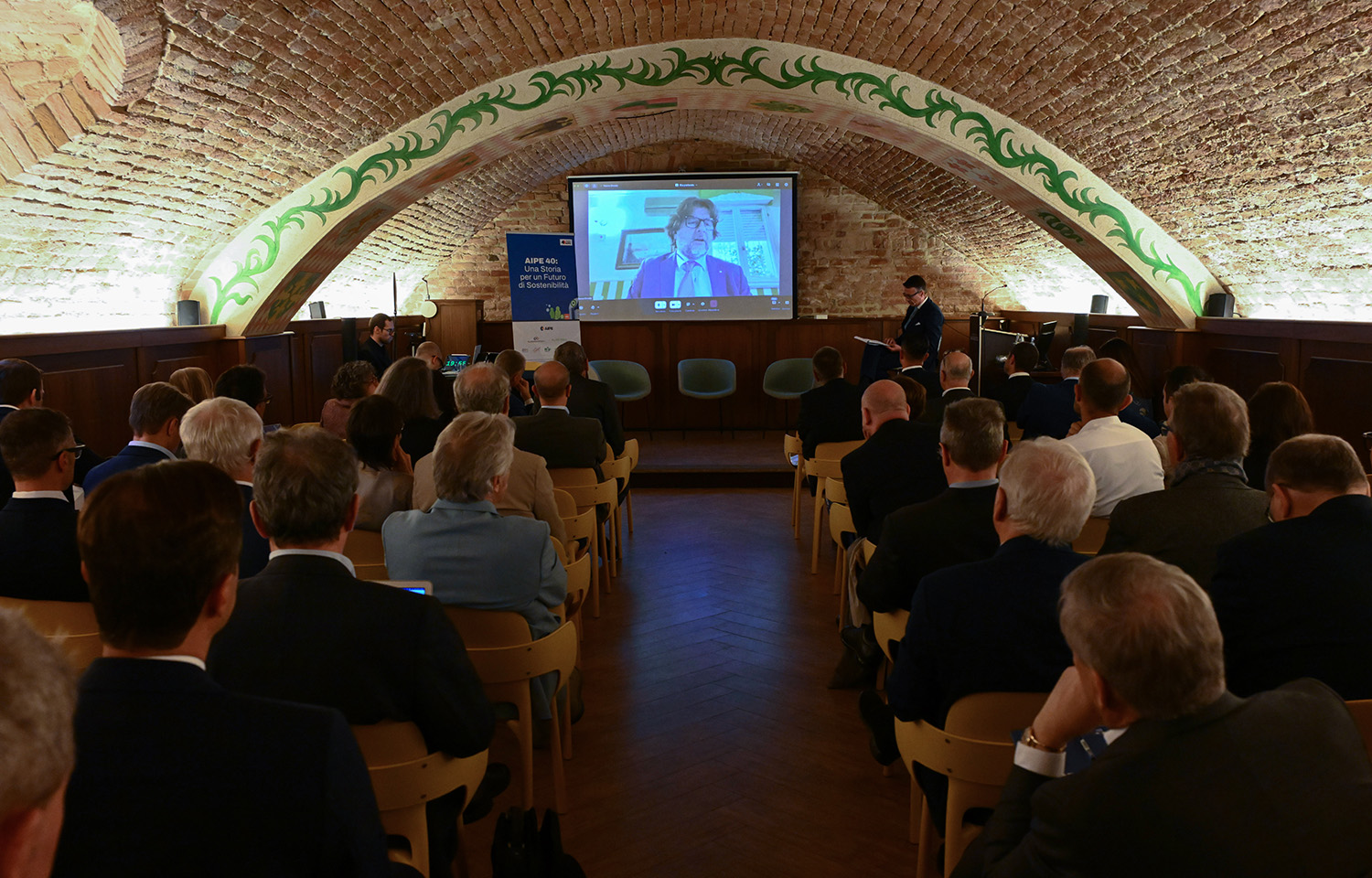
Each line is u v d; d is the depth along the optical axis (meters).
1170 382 4.61
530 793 2.66
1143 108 5.82
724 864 2.59
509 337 11.16
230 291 7.05
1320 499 2.06
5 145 4.39
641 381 10.70
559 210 11.14
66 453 2.55
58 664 0.69
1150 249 7.27
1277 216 6.02
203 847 1.10
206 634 1.22
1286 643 1.95
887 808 2.89
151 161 5.25
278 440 1.79
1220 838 1.09
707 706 3.65
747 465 8.27
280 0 4.51
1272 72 4.80
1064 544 2.06
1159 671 1.14
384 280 10.59
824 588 5.13
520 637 2.55
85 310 6.10
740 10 6.44
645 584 5.23
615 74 7.13
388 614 1.79
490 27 5.88
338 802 1.16
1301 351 6.43
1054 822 1.18
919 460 3.55
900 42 6.48
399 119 6.68
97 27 4.03
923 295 8.21
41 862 0.67
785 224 10.89
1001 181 7.31
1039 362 8.11
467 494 2.55
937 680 2.12
